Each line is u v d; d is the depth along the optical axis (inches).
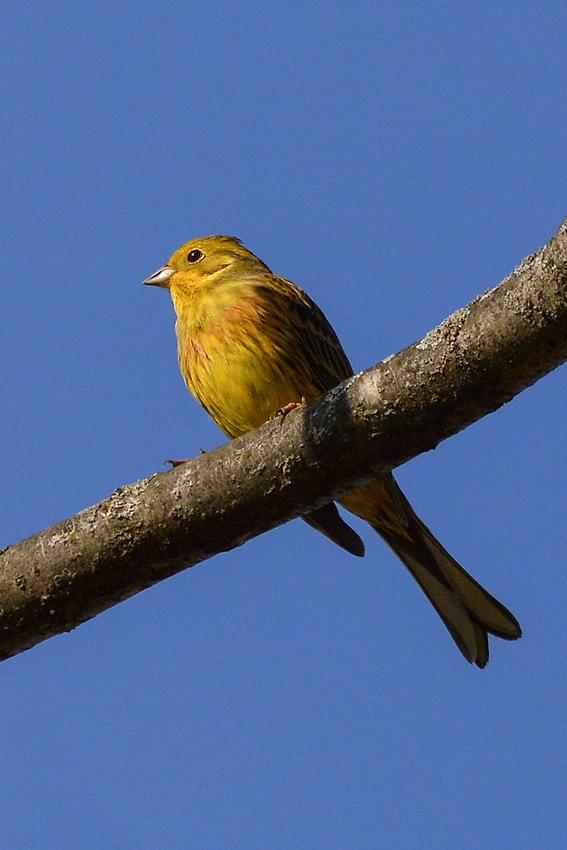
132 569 332.5
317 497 321.7
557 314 274.7
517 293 280.8
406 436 305.1
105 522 330.6
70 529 334.6
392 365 302.8
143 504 328.5
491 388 291.0
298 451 315.9
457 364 290.5
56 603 336.2
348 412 307.7
